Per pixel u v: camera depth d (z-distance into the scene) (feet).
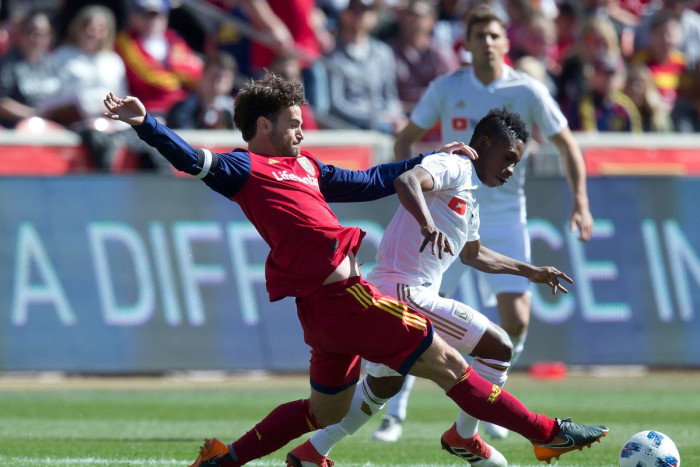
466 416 57.52
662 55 159.94
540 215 120.26
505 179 58.85
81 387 111.34
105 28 137.80
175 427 84.74
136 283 114.93
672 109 153.48
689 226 123.44
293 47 147.23
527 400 102.12
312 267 51.85
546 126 81.20
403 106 152.66
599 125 142.61
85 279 114.11
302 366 117.08
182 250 115.96
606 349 120.47
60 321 113.19
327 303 51.93
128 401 100.94
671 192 123.54
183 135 124.77
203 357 115.14
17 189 114.01
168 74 140.67
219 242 116.67
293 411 54.54
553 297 120.06
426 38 156.35
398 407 79.05
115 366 113.70
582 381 117.80
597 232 121.60
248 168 52.26
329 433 57.16
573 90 143.33
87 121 129.39
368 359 52.65
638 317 121.49
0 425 85.81
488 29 79.77
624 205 122.52
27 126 127.54
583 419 89.40
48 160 122.83
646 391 109.81
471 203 57.67
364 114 146.10
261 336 116.57
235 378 119.03
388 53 151.64
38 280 113.19
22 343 112.16
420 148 130.72
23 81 134.31
